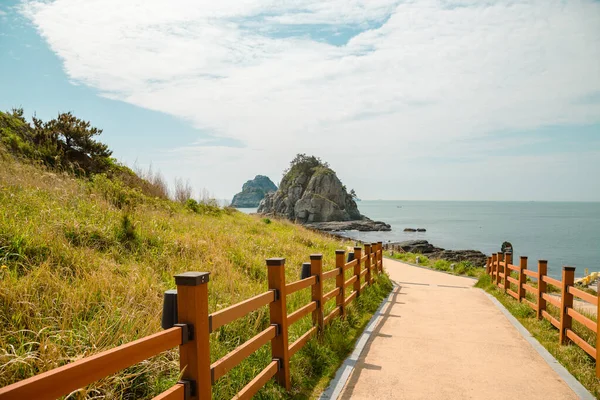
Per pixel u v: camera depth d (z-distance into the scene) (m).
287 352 4.83
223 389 4.09
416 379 5.36
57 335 4.03
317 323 6.43
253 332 5.71
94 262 6.57
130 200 12.00
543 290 8.52
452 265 21.62
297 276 10.49
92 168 16.36
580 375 5.46
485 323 8.50
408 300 11.40
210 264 8.52
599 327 5.28
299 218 130.38
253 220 23.34
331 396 4.75
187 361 2.94
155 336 2.57
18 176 10.59
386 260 26.06
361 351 6.45
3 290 4.71
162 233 9.79
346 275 11.59
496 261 14.13
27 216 7.75
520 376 5.50
